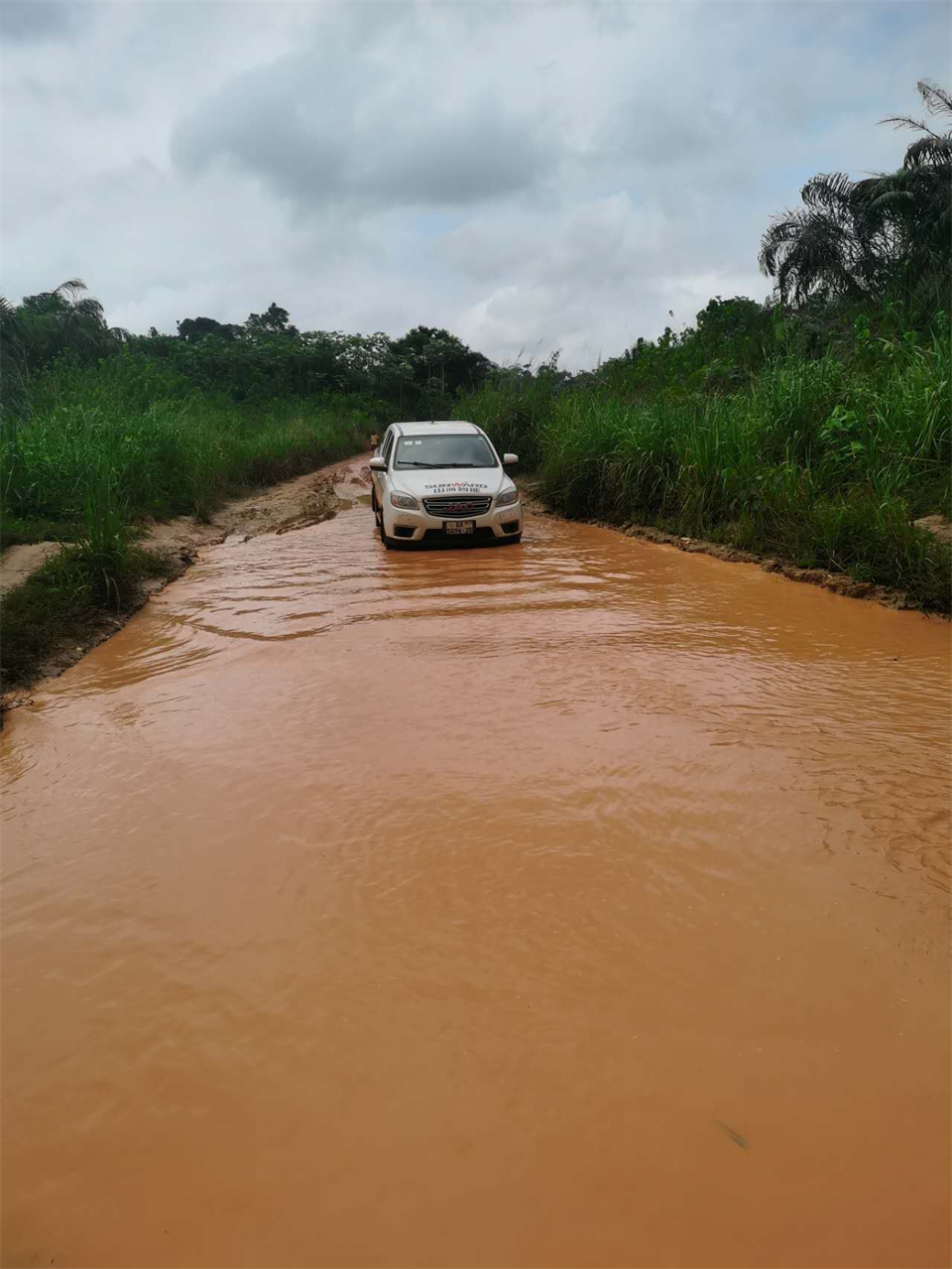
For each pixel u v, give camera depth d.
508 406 19.72
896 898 3.16
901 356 11.80
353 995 2.74
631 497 13.11
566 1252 1.89
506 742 4.67
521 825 3.76
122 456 13.86
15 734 5.16
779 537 9.92
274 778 4.35
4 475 11.50
